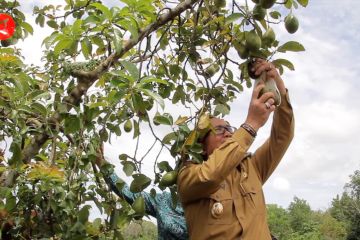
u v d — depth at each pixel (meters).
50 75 3.27
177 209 2.88
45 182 2.44
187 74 2.86
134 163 2.44
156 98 2.04
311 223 47.47
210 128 2.35
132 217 2.70
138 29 2.39
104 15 2.24
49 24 3.36
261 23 2.42
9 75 2.53
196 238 2.44
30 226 2.54
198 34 2.63
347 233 33.91
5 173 2.46
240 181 2.48
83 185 2.66
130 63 2.12
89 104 2.55
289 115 2.55
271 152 2.63
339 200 46.56
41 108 2.47
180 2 2.69
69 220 2.55
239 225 2.38
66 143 2.94
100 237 2.67
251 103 2.35
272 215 49.75
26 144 2.70
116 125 2.59
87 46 2.35
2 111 2.68
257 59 2.41
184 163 2.46
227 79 2.82
